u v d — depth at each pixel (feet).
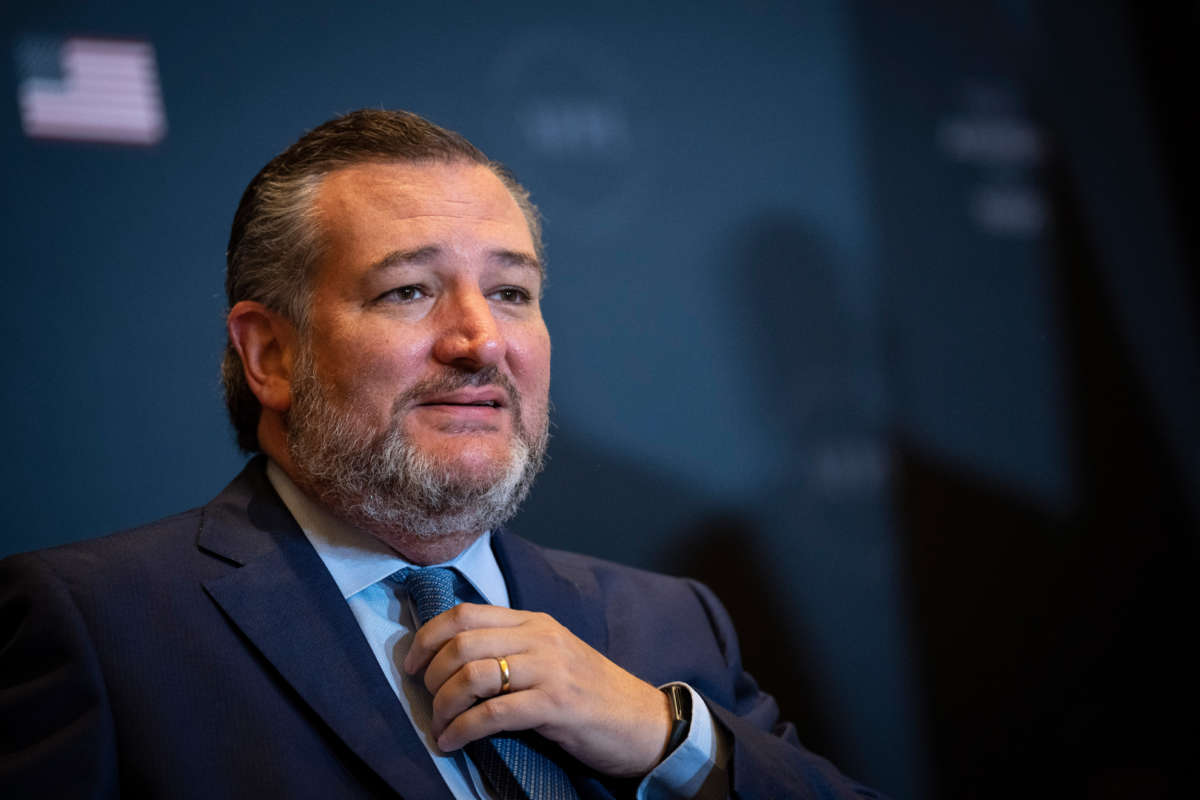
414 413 11.53
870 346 22.38
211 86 18.95
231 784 10.06
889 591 21.67
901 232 23.02
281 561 11.69
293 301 12.25
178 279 18.37
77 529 17.30
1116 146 24.95
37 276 17.49
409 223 11.87
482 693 10.34
